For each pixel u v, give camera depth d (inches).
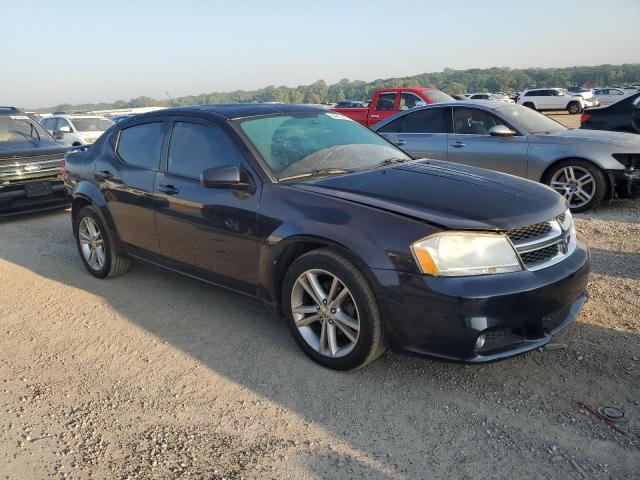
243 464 102.4
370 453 103.7
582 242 139.6
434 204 123.6
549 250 123.1
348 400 120.9
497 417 112.0
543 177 281.4
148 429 114.5
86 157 206.1
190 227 158.6
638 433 104.7
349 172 150.3
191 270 165.2
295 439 108.9
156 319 169.0
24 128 359.9
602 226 244.5
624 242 220.1
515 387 122.0
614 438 103.7
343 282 122.5
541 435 105.7
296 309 136.1
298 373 133.0
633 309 156.3
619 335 141.4
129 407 122.9
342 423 113.1
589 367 127.6
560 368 128.0
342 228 122.3
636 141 270.8
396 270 114.7
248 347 147.6
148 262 182.4
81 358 147.2
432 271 112.0
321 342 132.8
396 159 166.1
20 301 190.4
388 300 116.4
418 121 323.9
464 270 112.0
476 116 302.5
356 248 118.6
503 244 114.8
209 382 131.5
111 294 191.9
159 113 180.5
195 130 163.9
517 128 288.5
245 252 144.3
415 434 108.3
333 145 163.6
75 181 208.4
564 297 120.0
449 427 109.9
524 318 113.1
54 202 327.6
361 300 120.1
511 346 116.4
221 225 148.6
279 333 155.3
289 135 160.6
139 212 176.7
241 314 169.5
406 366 133.5
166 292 191.2
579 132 292.0
